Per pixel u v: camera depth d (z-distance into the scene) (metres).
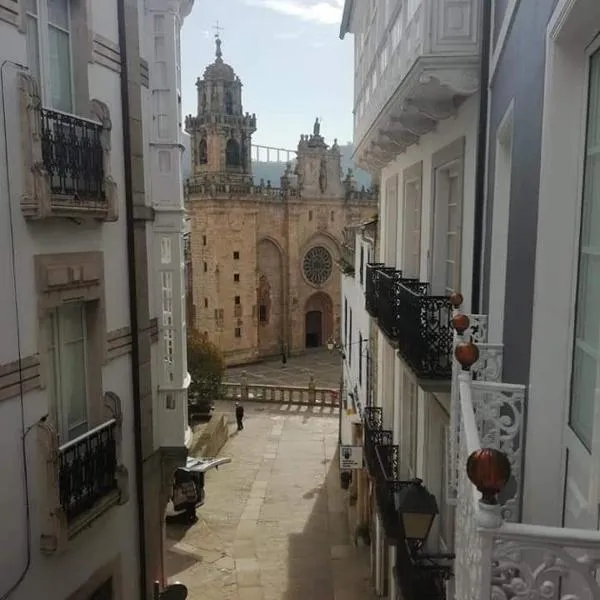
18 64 6.60
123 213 9.02
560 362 4.07
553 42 3.90
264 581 15.55
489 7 6.76
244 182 52.81
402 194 12.23
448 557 7.00
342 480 22.31
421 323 7.70
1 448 6.45
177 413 10.45
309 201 56.59
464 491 3.31
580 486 3.66
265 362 54.78
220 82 51.91
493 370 5.63
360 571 16.06
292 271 56.38
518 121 5.16
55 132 7.13
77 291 7.77
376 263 14.93
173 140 10.09
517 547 2.54
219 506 20.58
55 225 7.34
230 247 51.78
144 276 9.66
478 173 7.08
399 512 6.96
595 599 2.49
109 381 8.68
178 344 10.39
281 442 28.36
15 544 6.64
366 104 12.95
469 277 7.57
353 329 22.84
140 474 9.48
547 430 4.12
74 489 7.44
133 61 9.17
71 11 7.82
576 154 3.94
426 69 7.04
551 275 4.05
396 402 12.25
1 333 6.43
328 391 35.59
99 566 8.33
